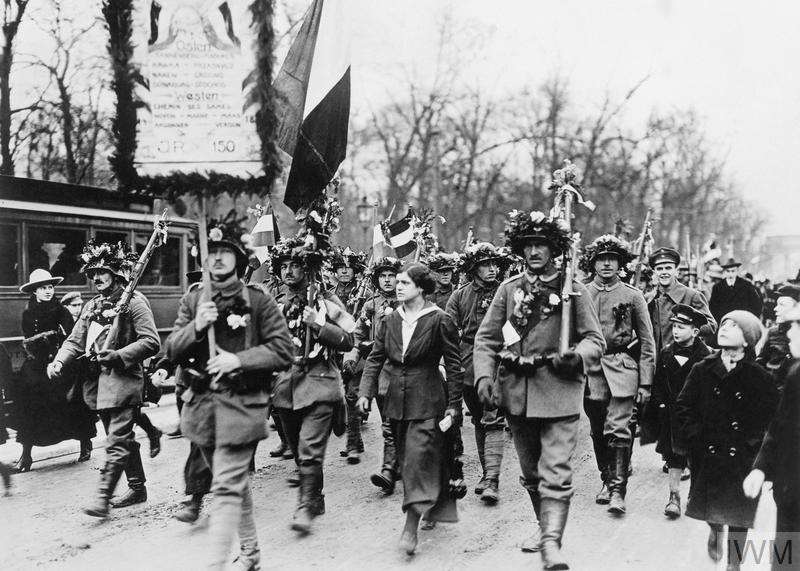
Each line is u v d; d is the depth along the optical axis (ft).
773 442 12.60
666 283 25.39
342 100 24.16
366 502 20.74
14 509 19.98
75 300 26.66
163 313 42.24
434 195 97.66
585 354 15.70
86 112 65.92
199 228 15.30
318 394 18.17
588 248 22.07
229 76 15.90
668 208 109.60
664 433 19.94
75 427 24.93
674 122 101.81
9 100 63.82
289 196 22.85
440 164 100.01
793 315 14.05
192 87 15.87
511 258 23.00
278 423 26.03
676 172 109.09
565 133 100.99
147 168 15.81
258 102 15.93
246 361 13.99
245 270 15.76
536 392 15.76
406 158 100.01
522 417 16.05
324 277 20.52
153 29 15.80
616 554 16.44
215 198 15.88
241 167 15.88
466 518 19.29
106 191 40.11
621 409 20.21
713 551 15.87
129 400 19.20
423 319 17.56
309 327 18.47
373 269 26.05
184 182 15.78
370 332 25.85
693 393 15.52
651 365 20.30
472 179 100.94
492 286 22.13
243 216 15.58
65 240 36.94
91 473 23.99
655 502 20.88
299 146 23.12
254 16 15.85
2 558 16.29
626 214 101.86
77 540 17.40
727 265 37.35
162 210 22.24
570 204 17.89
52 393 24.41
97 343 19.81
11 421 23.99
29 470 24.36
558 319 16.11
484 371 16.35
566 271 16.10
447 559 16.26
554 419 15.72
